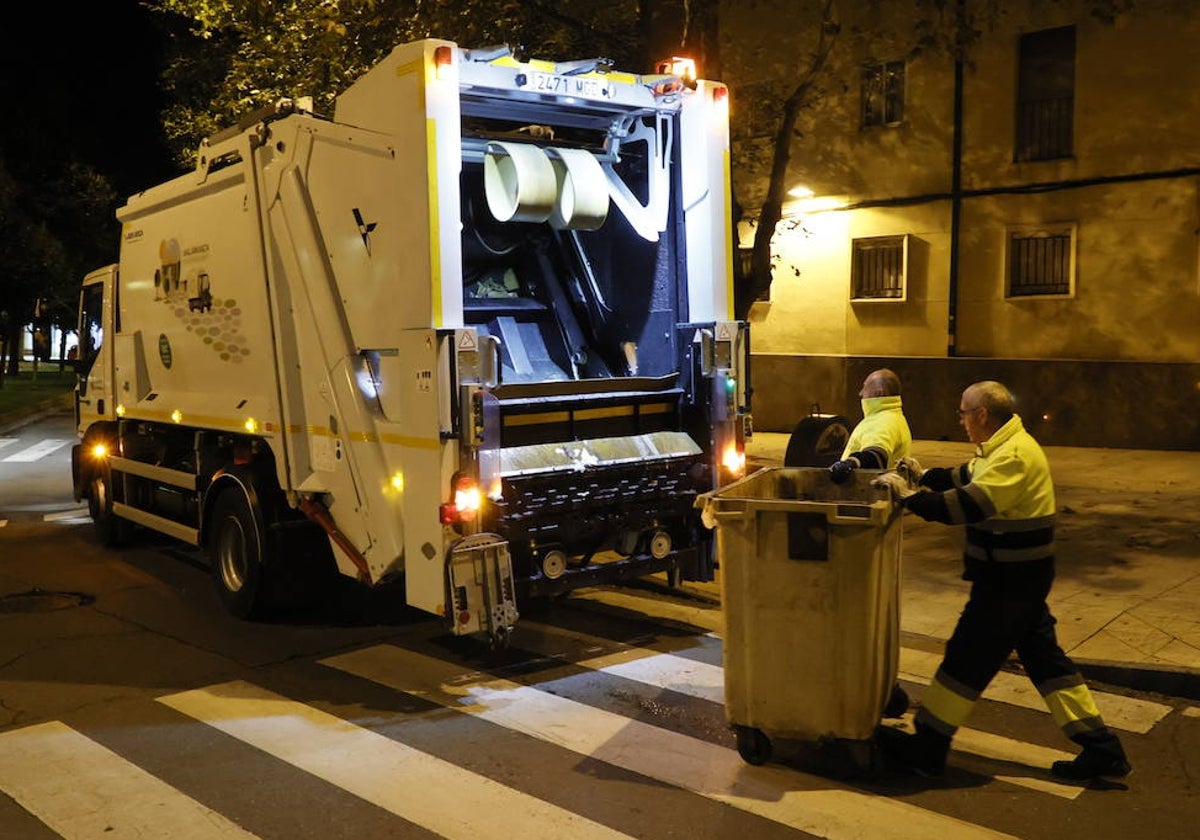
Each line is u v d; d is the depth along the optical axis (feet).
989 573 15.24
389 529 20.65
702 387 22.79
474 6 36.55
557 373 24.09
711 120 22.63
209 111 53.78
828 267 59.16
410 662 21.59
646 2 36.73
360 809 14.92
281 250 22.90
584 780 15.78
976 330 54.54
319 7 37.45
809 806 14.79
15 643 23.11
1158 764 16.24
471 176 23.72
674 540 22.85
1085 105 50.47
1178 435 48.55
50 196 95.86
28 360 185.68
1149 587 25.02
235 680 20.58
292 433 23.04
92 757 16.87
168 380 28.86
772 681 15.49
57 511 39.91
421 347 19.16
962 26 40.45
